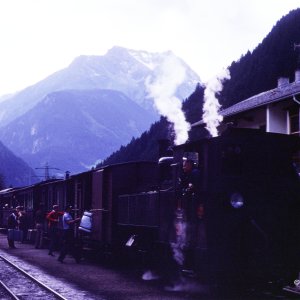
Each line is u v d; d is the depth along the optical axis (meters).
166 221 13.36
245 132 11.69
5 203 47.31
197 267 11.33
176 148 12.87
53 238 23.75
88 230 20.70
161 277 14.70
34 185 33.09
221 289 11.91
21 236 28.33
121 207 17.92
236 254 11.06
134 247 16.27
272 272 11.13
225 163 11.44
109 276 15.39
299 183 11.98
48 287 12.92
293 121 21.77
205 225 11.10
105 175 19.66
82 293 12.16
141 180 19.05
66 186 26.16
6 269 17.64
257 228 11.10
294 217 11.66
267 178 11.66
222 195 11.23
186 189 12.02
